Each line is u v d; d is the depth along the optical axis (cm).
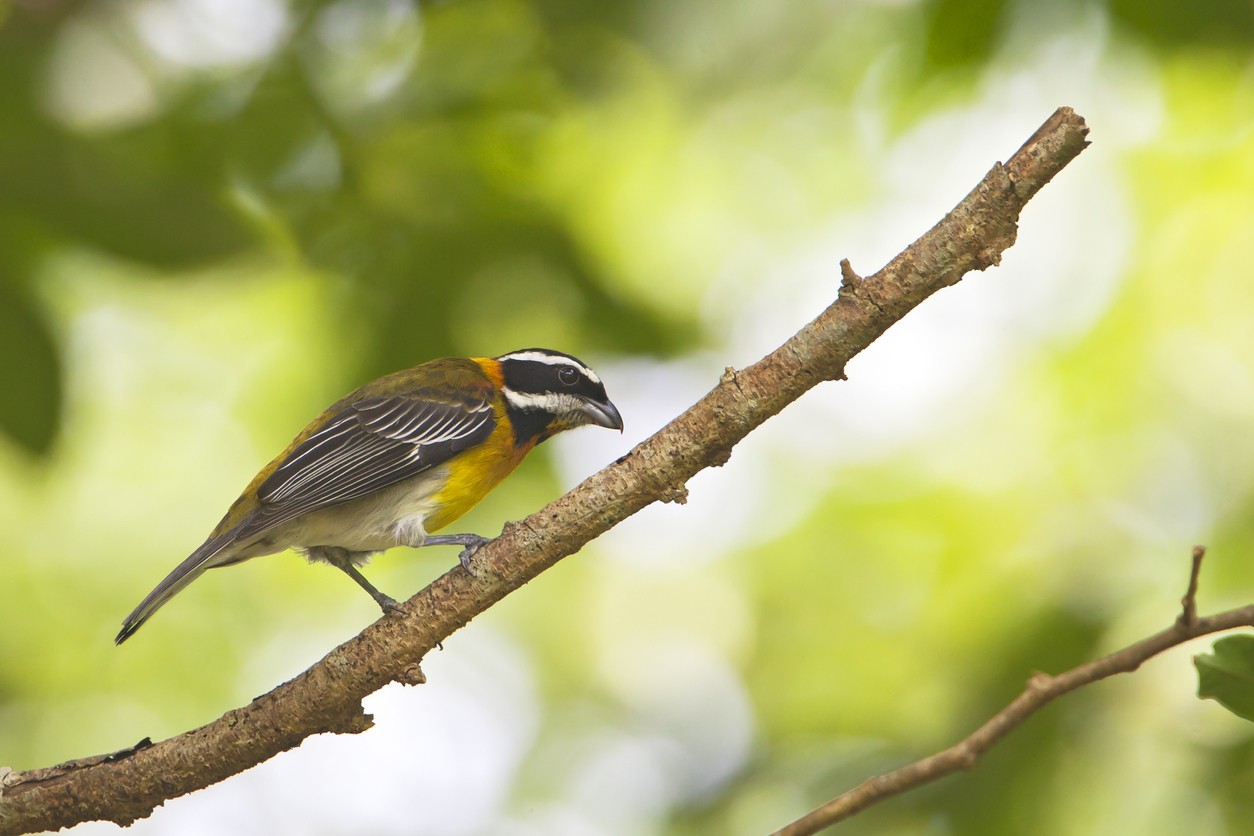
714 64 1474
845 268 666
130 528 1606
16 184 838
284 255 1127
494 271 1156
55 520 1594
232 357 1581
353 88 1198
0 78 920
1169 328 1683
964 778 1004
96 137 945
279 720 721
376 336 1125
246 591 1641
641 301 1191
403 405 1039
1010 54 1116
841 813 577
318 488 984
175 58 1102
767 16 1465
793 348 676
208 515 1611
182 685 1581
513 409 1096
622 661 1819
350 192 1142
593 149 1452
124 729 1547
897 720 1273
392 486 1025
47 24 986
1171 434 1597
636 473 697
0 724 1529
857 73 1525
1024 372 1753
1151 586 1268
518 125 1240
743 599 1748
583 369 1123
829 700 1441
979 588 1422
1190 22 1066
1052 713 1012
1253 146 1672
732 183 1669
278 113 1129
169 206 858
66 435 835
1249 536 1331
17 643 1559
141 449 1605
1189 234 1716
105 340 1564
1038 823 984
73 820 737
